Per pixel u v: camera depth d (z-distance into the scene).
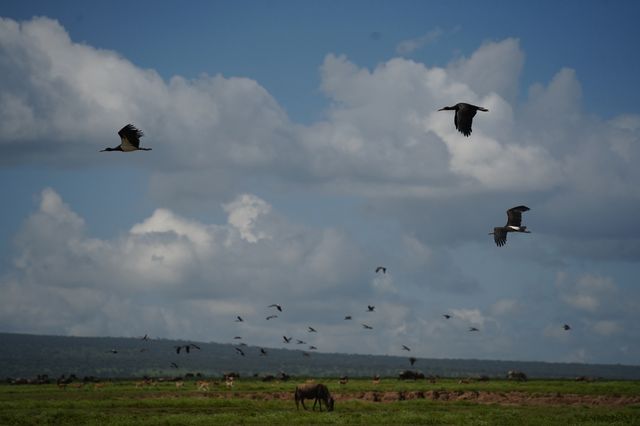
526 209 56.12
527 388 137.25
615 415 86.44
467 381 172.62
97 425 81.00
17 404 102.56
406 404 109.06
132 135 49.88
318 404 109.38
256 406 105.50
